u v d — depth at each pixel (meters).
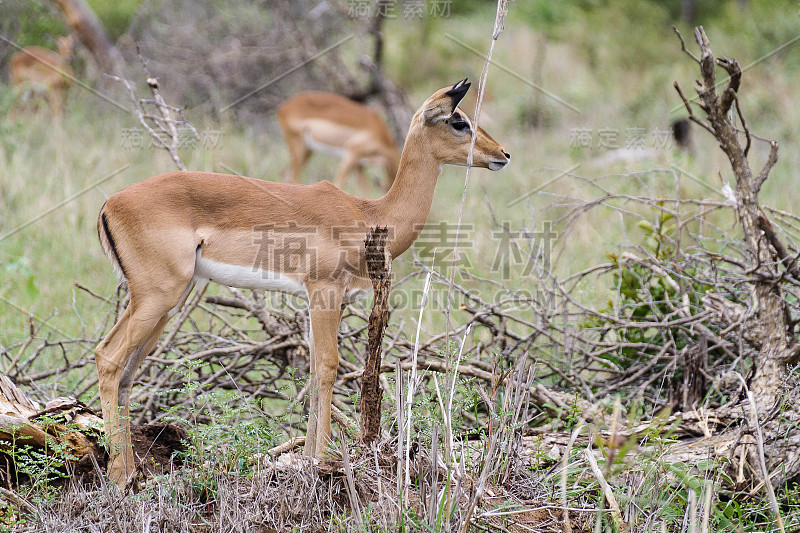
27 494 6.96
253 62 22.61
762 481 7.07
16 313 12.01
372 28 22.20
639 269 10.62
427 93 24.92
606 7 30.41
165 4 23.72
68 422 7.61
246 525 6.38
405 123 21.92
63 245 14.27
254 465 7.26
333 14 22.41
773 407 7.76
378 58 22.53
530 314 11.98
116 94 20.97
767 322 8.41
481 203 17.25
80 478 7.21
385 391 8.70
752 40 26.52
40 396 9.49
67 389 9.62
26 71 20.36
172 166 17.73
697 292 10.13
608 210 15.64
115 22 23.61
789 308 9.28
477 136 8.66
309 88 23.00
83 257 13.98
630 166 16.92
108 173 17.03
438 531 6.04
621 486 7.07
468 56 26.55
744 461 7.50
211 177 8.00
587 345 10.30
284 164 20.94
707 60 8.21
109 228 7.64
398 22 26.11
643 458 7.09
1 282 12.77
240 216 7.93
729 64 8.12
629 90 25.23
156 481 7.06
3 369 9.65
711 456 7.58
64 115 19.77
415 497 6.80
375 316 7.17
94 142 18.50
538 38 28.20
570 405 8.95
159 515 6.51
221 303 10.09
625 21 29.33
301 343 9.56
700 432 8.23
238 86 22.69
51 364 10.62
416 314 12.07
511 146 21.42
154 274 7.59
